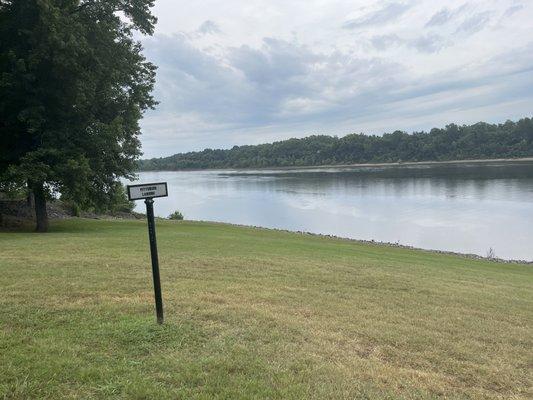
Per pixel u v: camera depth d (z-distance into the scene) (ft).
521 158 418.72
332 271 37.27
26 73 61.87
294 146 573.74
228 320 20.39
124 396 13.15
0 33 63.82
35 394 12.95
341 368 16.28
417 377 16.62
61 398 12.84
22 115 60.95
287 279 32.30
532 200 164.45
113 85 73.87
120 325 18.53
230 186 295.89
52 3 61.36
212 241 55.52
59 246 42.60
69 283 25.67
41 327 18.33
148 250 42.19
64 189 68.03
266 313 21.99
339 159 523.70
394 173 337.52
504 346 21.76
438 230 119.75
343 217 146.51
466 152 448.24
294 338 18.99
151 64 80.48
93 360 15.33
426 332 22.17
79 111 68.23
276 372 15.33
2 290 23.57
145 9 76.79
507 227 120.26
